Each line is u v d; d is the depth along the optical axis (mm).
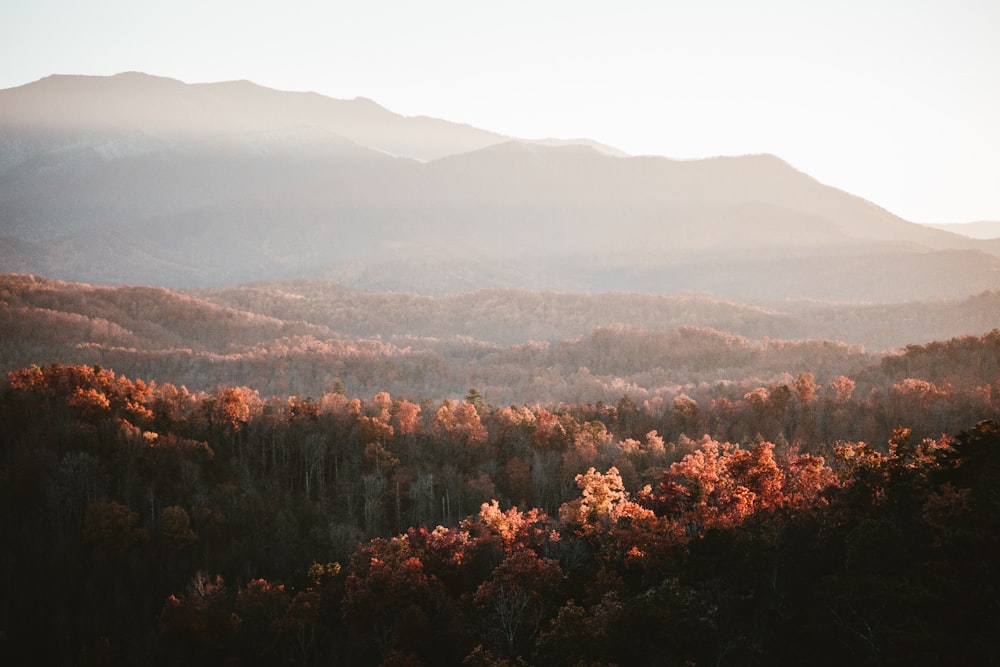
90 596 95438
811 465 85438
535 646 66812
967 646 44156
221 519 112000
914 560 56156
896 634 46875
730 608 61250
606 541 83000
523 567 72562
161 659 81688
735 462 86375
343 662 75938
